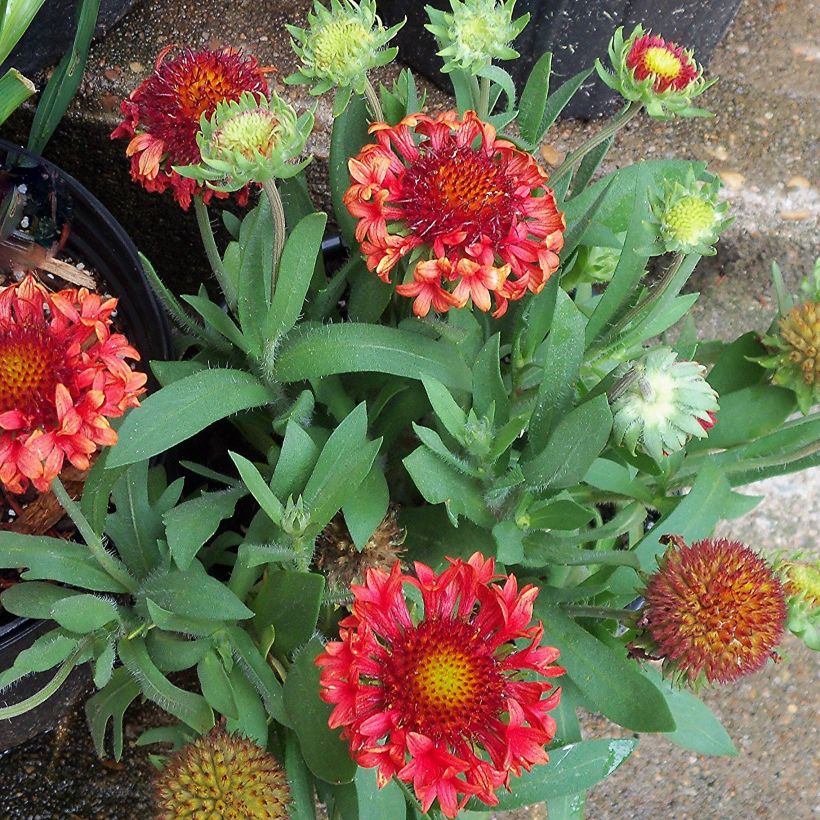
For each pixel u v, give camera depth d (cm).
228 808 38
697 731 45
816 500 61
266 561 40
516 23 40
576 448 37
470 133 39
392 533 45
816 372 42
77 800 53
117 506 44
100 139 57
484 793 34
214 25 58
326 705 40
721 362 45
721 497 42
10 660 45
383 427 47
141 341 50
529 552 42
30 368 35
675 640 37
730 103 62
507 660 36
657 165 48
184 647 42
